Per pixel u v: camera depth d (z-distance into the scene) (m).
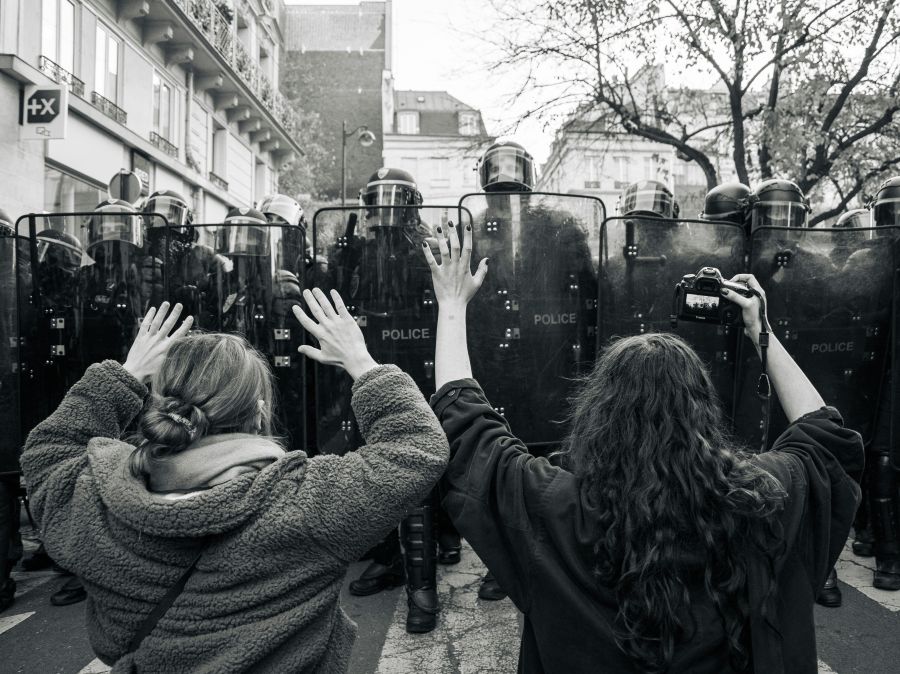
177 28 15.42
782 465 1.28
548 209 3.78
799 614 1.20
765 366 1.53
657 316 3.87
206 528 1.13
